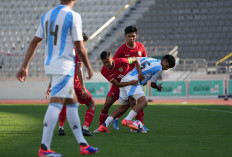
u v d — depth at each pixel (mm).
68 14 11891
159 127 23188
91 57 78125
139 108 19078
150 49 80812
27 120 27891
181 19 88688
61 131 18719
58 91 11789
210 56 84438
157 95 62375
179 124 25125
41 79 69875
